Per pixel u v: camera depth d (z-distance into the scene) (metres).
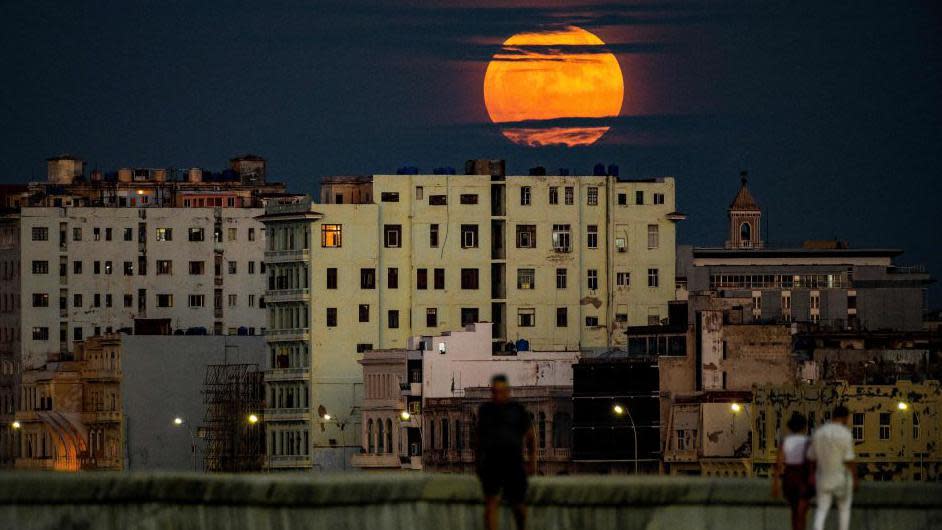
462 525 144.88
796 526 149.38
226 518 141.50
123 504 141.00
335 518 142.50
